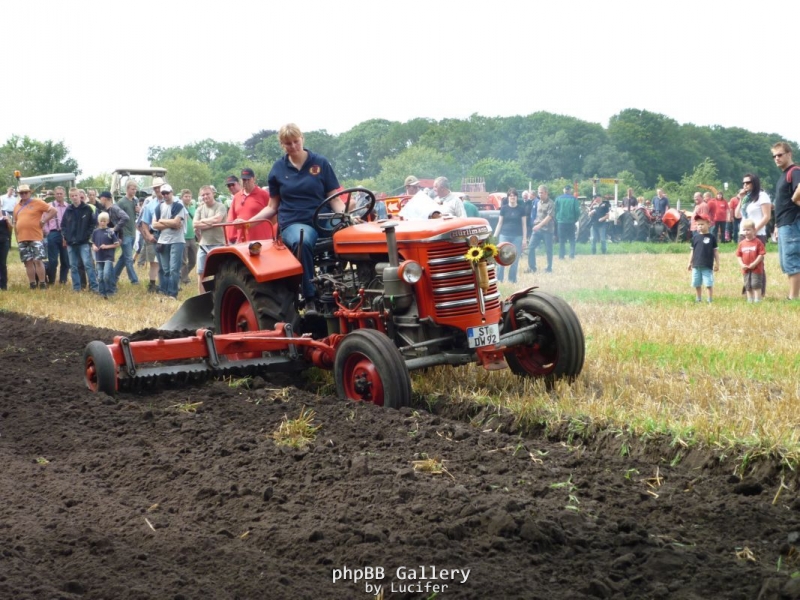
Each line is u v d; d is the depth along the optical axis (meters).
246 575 3.72
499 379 7.45
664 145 93.62
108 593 3.52
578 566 3.82
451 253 6.65
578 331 7.00
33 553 3.93
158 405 6.88
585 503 4.59
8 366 8.56
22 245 16.50
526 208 15.91
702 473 5.20
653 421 5.77
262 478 5.04
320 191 7.66
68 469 5.31
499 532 4.11
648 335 9.52
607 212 24.86
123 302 14.20
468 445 5.61
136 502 4.73
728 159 97.81
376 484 4.82
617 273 18.39
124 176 27.56
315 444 5.64
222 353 7.41
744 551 3.96
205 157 111.62
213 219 13.52
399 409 6.33
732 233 29.36
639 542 4.04
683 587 3.61
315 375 8.03
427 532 4.13
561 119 91.12
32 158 68.94
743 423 5.57
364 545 3.99
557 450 5.56
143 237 16.22
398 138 104.06
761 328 10.20
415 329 6.76
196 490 4.87
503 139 91.88
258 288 7.70
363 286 7.15
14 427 6.32
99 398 6.92
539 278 17.11
